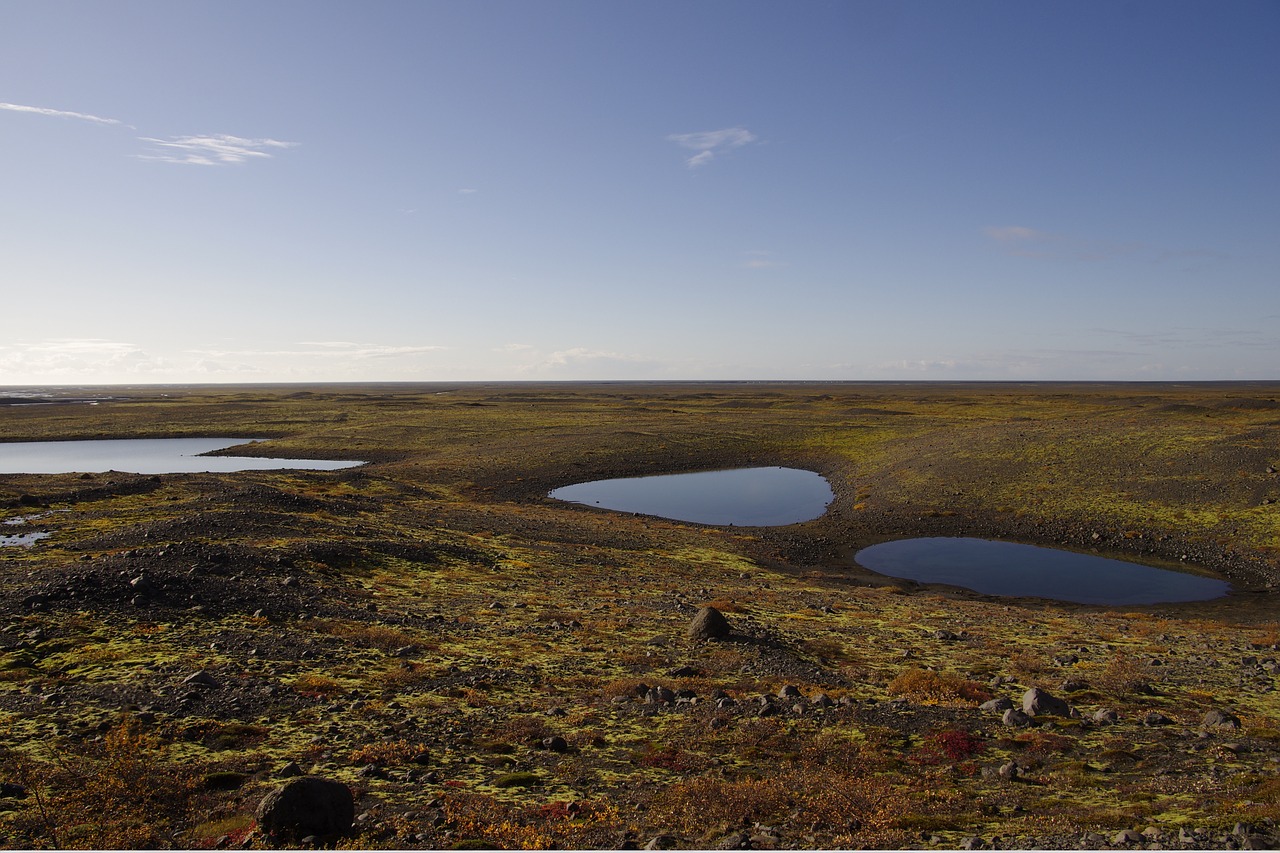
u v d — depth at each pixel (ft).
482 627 92.02
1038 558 173.27
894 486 256.73
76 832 36.55
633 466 331.98
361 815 39.99
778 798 43.09
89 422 520.42
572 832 38.29
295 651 74.59
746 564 166.81
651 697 65.67
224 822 38.19
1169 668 80.43
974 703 65.62
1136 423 309.63
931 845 36.83
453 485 277.64
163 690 59.98
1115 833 37.35
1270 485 196.24
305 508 176.24
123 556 103.55
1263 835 35.94
